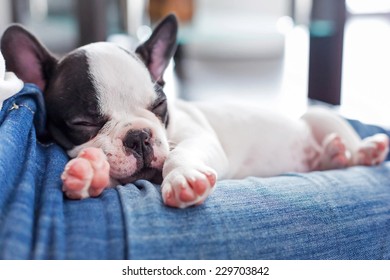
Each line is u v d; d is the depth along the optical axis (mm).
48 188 307
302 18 871
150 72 429
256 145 485
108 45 400
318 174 384
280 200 328
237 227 302
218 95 993
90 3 689
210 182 314
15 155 310
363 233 334
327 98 878
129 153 361
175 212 302
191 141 405
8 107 341
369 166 445
